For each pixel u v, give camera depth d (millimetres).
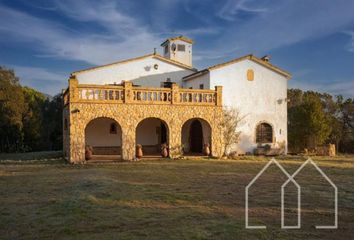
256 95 25406
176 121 21672
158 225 7422
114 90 20344
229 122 23562
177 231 7004
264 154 25391
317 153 27359
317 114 30734
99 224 7461
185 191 11250
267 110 25703
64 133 24172
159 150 26453
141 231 7008
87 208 8781
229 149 24281
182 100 21953
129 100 20531
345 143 36688
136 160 20484
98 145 24859
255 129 25281
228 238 6629
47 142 49562
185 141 26750
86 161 20000
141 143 26109
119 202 9531
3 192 10977
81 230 7070
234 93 24812
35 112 44875
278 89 26094
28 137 43094
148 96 21172
